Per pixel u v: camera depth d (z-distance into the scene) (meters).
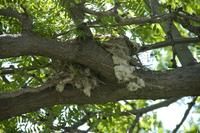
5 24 7.86
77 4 7.42
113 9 7.42
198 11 9.63
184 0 9.34
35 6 7.77
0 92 7.29
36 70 8.02
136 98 7.52
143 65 7.47
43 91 7.36
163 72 7.51
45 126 8.30
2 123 8.34
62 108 8.37
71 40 7.27
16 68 7.70
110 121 9.20
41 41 7.08
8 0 7.62
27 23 7.20
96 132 9.90
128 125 10.40
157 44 7.89
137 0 8.14
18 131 8.32
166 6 8.71
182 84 7.46
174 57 8.06
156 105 9.99
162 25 8.97
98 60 7.25
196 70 7.54
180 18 8.06
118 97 7.48
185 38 8.09
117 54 7.33
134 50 7.57
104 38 7.46
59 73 7.32
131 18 7.45
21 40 7.02
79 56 7.21
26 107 7.36
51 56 7.18
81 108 8.51
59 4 7.63
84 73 7.32
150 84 7.39
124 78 7.26
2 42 6.96
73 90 7.36
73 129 8.43
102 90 7.42
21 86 8.18
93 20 7.63
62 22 7.62
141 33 8.20
